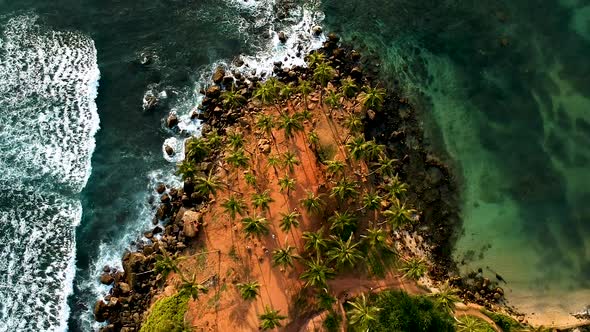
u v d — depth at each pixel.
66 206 70.88
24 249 67.94
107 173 73.38
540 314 64.94
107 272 66.88
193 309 62.59
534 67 81.12
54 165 73.38
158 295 64.81
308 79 78.06
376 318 59.72
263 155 71.12
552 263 68.00
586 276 67.50
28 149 74.19
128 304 64.69
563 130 76.62
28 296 65.31
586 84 79.81
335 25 84.06
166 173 73.25
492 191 71.88
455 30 84.00
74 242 68.75
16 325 63.75
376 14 85.12
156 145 75.25
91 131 75.88
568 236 69.69
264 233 65.19
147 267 66.38
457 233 69.12
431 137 74.62
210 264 65.44
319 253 62.66
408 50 81.94
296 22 84.44
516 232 69.62
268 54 81.62
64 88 78.75
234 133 71.00
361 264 65.31
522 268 67.50
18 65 80.06
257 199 64.44
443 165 72.81
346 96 75.25
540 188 72.44
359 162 69.81
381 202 65.88
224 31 84.00
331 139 71.50
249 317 62.06
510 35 83.69
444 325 60.28
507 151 74.56
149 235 68.75
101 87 79.25
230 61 81.19
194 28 84.31
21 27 83.25
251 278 64.12
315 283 62.78
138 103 78.19
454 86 79.12
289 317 62.09
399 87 78.38
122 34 83.62
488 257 67.88
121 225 69.94
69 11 85.00
